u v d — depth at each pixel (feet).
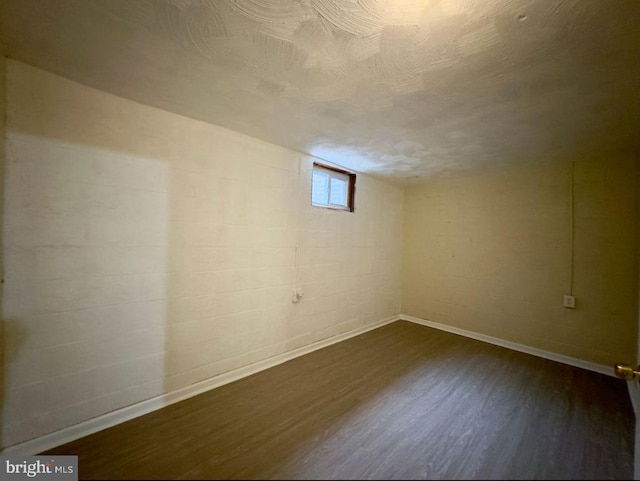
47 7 3.34
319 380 7.57
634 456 4.94
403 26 3.50
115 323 5.64
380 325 12.61
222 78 4.86
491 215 10.97
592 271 8.73
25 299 4.71
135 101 5.76
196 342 6.80
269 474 4.53
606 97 5.06
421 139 7.45
